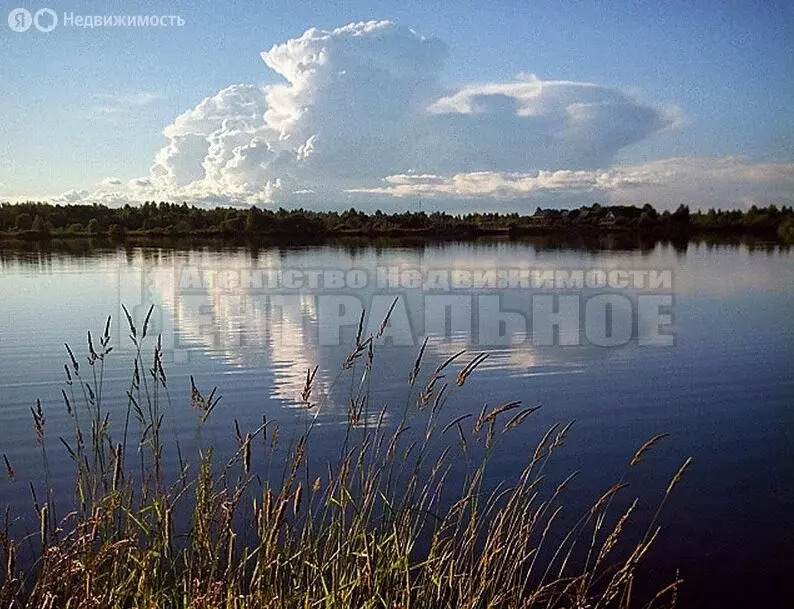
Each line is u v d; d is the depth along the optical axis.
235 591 4.04
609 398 12.40
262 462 8.71
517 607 4.72
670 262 42.69
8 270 40.22
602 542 6.94
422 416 10.98
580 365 15.12
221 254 55.75
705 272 36.03
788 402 12.05
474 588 4.88
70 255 55.12
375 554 4.66
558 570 6.38
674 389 13.12
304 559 4.50
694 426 10.79
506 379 13.86
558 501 7.89
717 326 20.17
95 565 3.85
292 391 12.81
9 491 7.96
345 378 13.91
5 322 21.16
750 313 22.50
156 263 45.09
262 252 58.22
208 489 4.52
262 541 4.14
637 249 58.78
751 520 7.42
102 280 33.94
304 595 4.30
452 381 13.62
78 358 15.83
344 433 10.01
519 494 5.54
